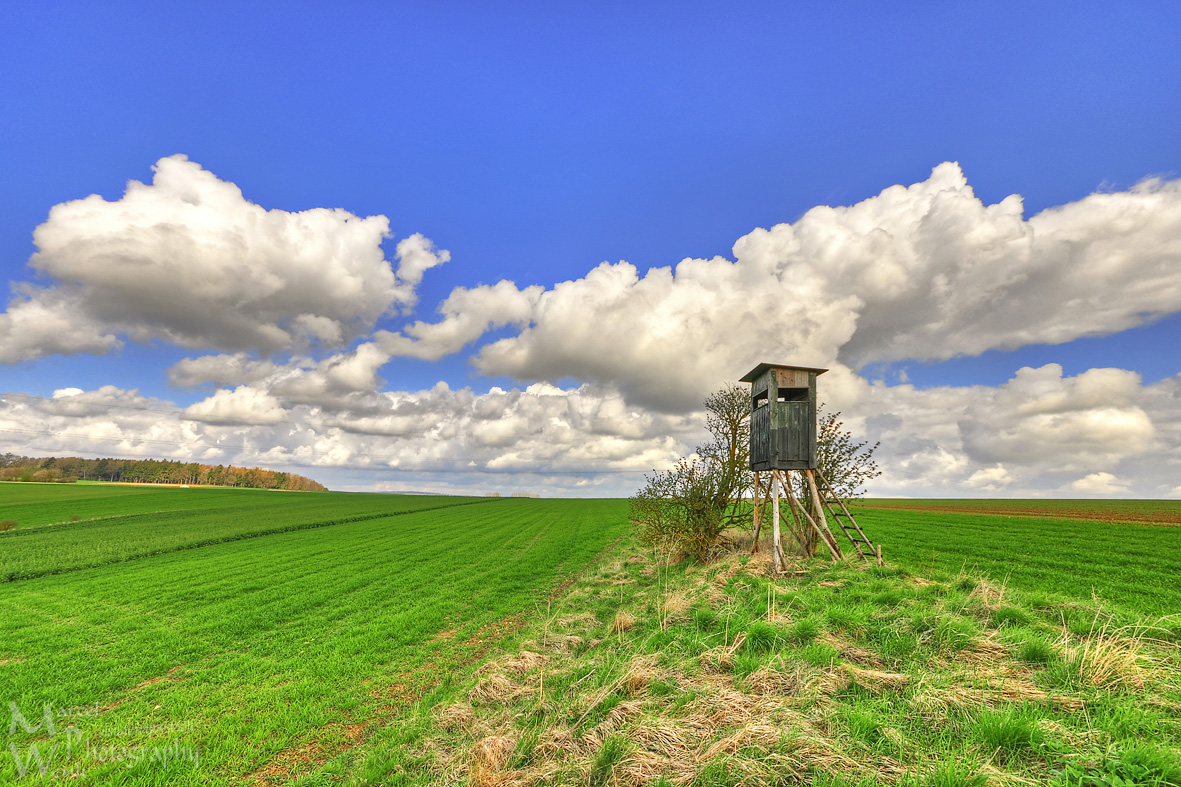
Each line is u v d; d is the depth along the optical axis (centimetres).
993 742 420
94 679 1014
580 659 845
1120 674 521
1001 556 1820
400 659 1081
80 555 2800
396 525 4547
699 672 654
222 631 1345
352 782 589
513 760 519
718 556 1708
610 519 4769
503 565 2291
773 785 404
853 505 1778
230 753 693
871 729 463
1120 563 1661
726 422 1941
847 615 764
